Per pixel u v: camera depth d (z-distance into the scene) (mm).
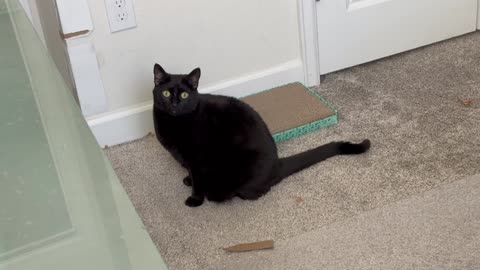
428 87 2338
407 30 2523
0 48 1258
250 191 1829
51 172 833
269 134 1926
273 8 2260
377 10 2426
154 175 2018
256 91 2367
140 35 2105
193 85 1818
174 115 1812
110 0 2004
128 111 2199
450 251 1576
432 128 2100
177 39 2168
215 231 1737
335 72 2518
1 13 1433
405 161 1950
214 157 1813
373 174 1905
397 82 2395
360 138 2092
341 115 2230
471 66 2438
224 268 1604
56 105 1013
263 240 1678
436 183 1834
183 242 1707
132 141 2232
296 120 2141
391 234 1653
